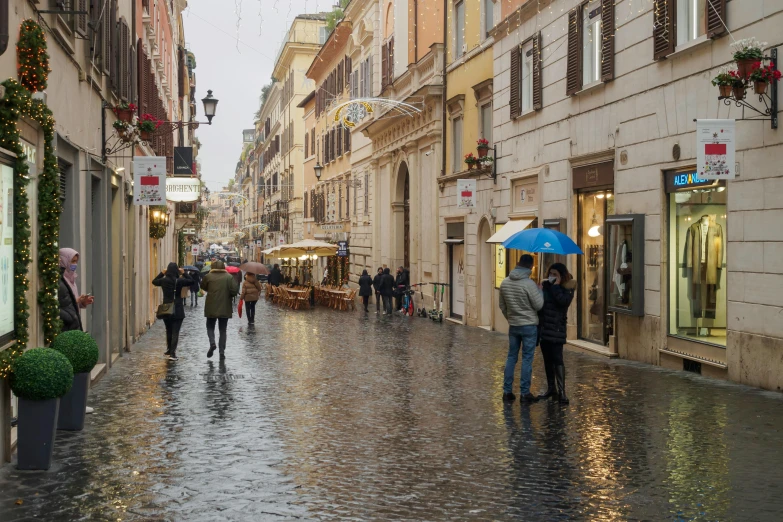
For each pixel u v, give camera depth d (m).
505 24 23.06
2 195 7.51
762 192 12.30
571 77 18.94
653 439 8.89
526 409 10.80
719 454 8.19
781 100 11.88
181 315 16.62
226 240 151.50
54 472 7.49
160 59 30.86
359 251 44.72
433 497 6.79
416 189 33.12
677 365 14.81
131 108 15.09
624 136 16.61
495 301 24.28
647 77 15.68
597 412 10.50
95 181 14.73
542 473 7.54
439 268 30.09
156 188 15.32
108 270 15.28
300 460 8.08
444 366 15.52
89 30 12.95
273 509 6.45
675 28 14.63
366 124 40.38
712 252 13.85
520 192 22.61
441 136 29.72
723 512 6.35
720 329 13.68
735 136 12.88
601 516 6.26
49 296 8.91
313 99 61.28
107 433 9.24
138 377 13.84
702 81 13.89
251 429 9.56
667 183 15.18
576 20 18.61
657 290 15.42
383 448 8.59
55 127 10.44
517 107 22.33
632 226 16.02
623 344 16.77
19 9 8.48
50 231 8.91
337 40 47.94
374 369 15.05
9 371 7.36
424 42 32.00
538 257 21.62
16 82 7.82
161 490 6.96
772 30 12.12
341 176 49.84
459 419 10.16
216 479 7.34
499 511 6.39
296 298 36.22
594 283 18.55
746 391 12.05
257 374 14.31
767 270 12.19
